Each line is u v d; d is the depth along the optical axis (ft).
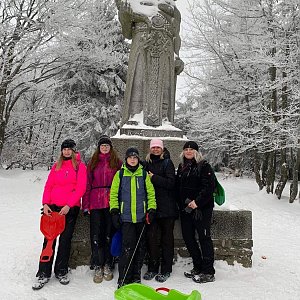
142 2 18.02
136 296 10.24
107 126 64.54
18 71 47.70
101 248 13.52
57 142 58.13
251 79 44.19
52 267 14.62
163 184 13.42
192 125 48.55
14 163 58.49
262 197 37.22
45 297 11.92
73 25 45.68
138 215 12.95
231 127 43.42
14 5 43.14
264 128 39.14
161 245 14.16
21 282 12.97
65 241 13.34
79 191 13.26
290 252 18.16
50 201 13.57
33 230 20.42
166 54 17.92
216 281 13.56
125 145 16.44
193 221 13.79
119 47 65.87
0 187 38.27
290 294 12.59
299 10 36.52
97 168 13.84
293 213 30.19
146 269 14.48
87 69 55.16
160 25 17.74
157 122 17.53
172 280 13.60
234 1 42.68
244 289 12.87
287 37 37.37
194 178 13.62
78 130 62.69
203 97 50.26
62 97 62.85
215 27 43.98
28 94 57.11
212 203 13.75
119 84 65.05
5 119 49.19
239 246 14.83
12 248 16.46
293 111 34.35
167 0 18.33
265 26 39.06
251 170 64.80
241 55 43.06
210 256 13.53
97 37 50.37
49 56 48.75
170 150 16.67
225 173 67.00
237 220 14.89
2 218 23.91
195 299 10.14
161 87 17.76
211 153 73.82
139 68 17.87
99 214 13.56
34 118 54.44
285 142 36.91
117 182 13.16
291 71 36.32
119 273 12.76
